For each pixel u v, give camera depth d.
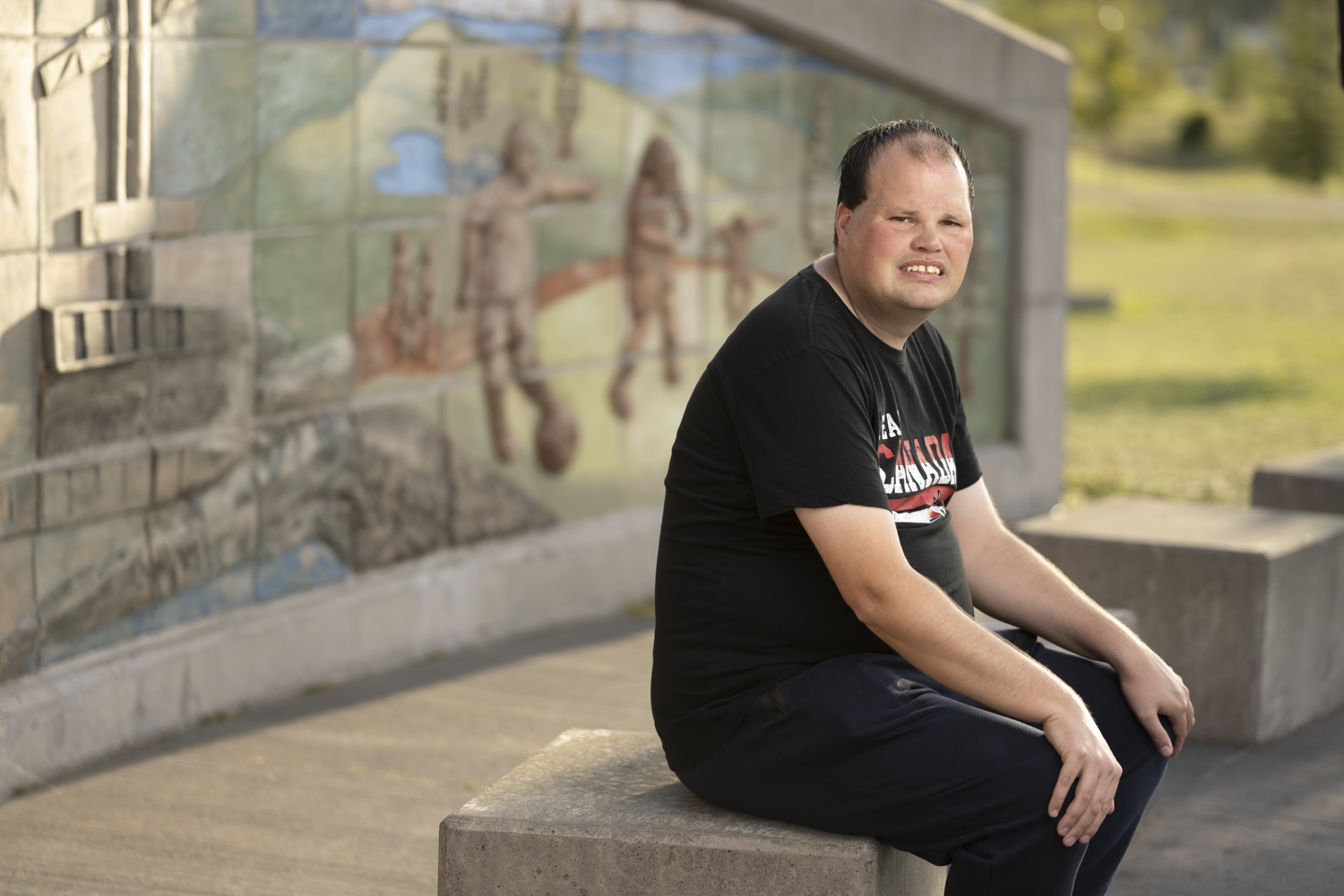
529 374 5.73
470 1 5.33
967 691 2.37
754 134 6.63
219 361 4.50
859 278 2.53
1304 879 3.41
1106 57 42.66
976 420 7.78
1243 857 3.53
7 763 3.85
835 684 2.44
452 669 5.17
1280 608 4.36
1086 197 34.34
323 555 4.95
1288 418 10.33
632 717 4.70
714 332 6.57
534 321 5.75
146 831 3.69
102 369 4.10
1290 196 36.94
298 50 4.71
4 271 3.81
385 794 3.98
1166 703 2.67
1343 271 20.44
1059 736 2.32
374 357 5.09
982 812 2.33
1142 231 26.97
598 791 2.66
